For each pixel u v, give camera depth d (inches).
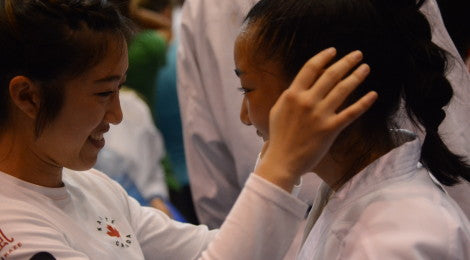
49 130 62.1
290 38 56.6
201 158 105.0
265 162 54.8
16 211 61.5
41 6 60.4
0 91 61.9
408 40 58.1
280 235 54.6
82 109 62.2
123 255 68.2
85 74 61.4
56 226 63.2
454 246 53.7
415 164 59.0
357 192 58.3
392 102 58.6
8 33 60.5
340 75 52.5
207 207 107.7
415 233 53.6
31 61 60.4
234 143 98.9
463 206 81.7
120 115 65.0
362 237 55.3
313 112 52.7
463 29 84.1
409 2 58.4
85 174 72.9
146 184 130.1
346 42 56.0
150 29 168.4
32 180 64.1
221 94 99.1
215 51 98.5
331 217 59.5
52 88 61.1
